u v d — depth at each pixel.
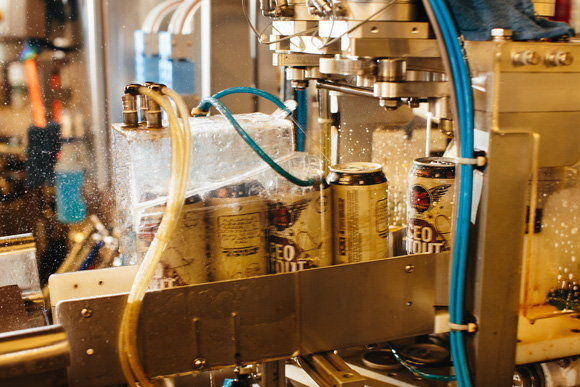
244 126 1.06
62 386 0.82
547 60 0.93
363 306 1.04
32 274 1.33
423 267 1.06
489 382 1.04
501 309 1.01
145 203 0.98
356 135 1.59
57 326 0.82
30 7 1.48
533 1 1.07
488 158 0.93
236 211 0.99
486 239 0.97
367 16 0.95
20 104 1.52
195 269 0.99
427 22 0.98
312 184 1.03
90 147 1.60
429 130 1.58
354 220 1.07
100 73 1.58
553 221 1.12
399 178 1.64
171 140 0.91
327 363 1.00
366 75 0.98
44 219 1.60
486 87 0.92
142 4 1.58
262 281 0.97
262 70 1.72
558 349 1.08
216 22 1.65
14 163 1.55
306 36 1.20
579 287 1.17
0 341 0.79
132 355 0.91
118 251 1.67
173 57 1.64
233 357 0.98
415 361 1.23
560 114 0.97
